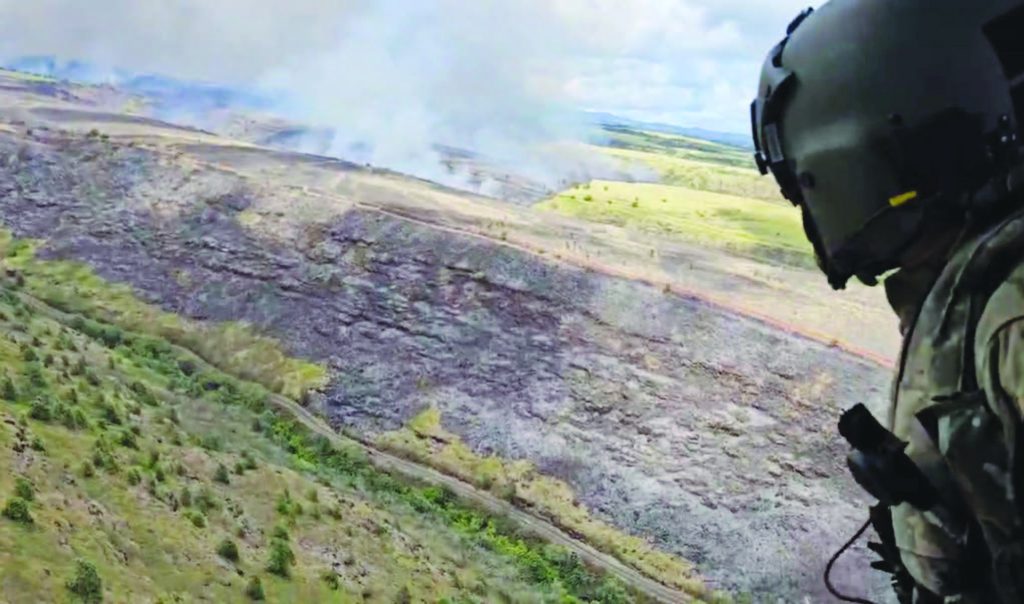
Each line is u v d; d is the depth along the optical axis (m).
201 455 50.16
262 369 89.62
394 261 104.94
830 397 80.56
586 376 85.81
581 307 95.38
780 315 95.06
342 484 61.72
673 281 101.81
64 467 39.06
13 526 31.45
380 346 92.94
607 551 64.75
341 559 43.97
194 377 85.06
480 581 50.41
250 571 37.97
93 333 90.94
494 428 80.19
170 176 125.94
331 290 101.75
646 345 89.12
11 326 63.53
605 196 190.12
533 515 68.81
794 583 61.47
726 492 70.81
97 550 32.91
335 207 115.81
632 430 78.69
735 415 79.25
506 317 95.00
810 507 68.88
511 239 108.75
